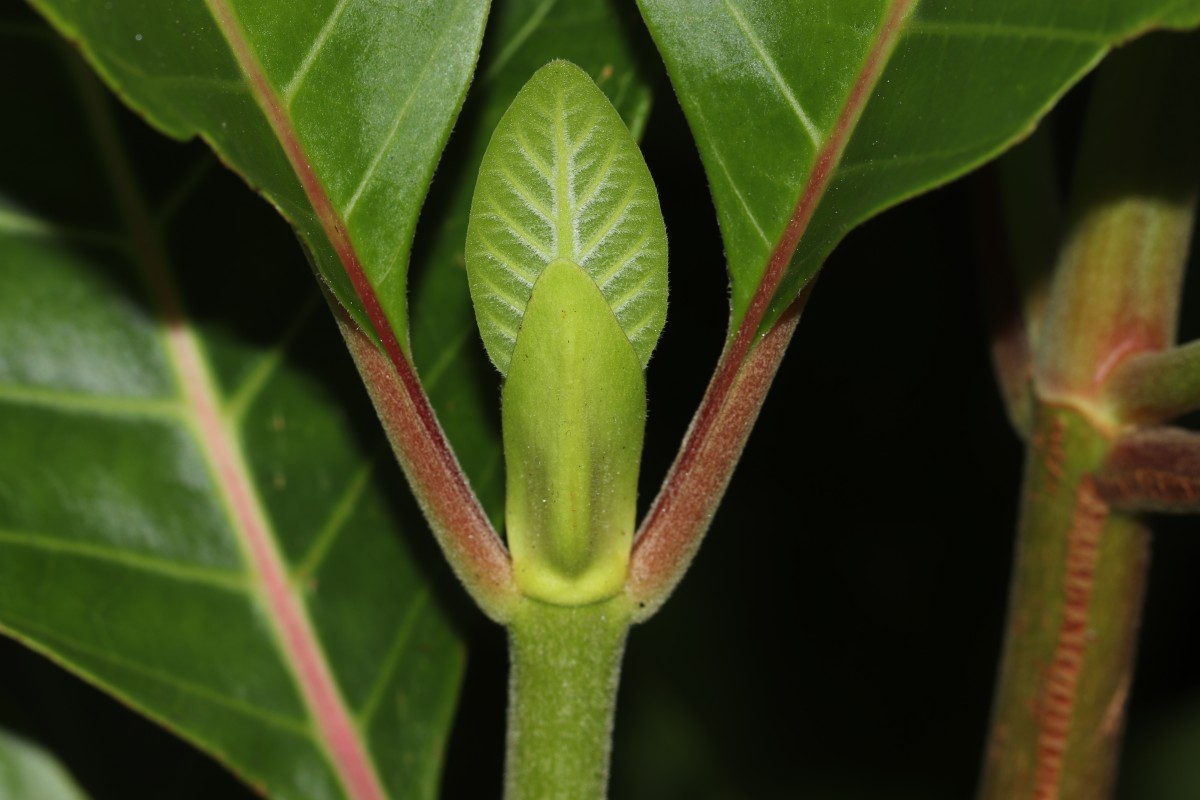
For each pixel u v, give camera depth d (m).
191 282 0.24
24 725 0.25
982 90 0.20
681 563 0.21
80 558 0.24
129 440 0.24
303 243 0.20
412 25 0.21
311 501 0.24
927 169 0.20
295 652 0.24
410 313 0.23
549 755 0.22
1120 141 0.23
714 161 0.21
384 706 0.24
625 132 0.21
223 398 0.24
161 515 0.24
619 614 0.21
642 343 0.21
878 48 0.21
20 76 0.24
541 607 0.21
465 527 0.21
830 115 0.21
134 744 0.26
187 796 0.26
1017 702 0.24
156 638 0.24
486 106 0.23
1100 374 0.23
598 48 0.23
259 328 0.24
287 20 0.21
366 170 0.21
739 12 0.21
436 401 0.23
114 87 0.19
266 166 0.20
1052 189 0.24
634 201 0.21
